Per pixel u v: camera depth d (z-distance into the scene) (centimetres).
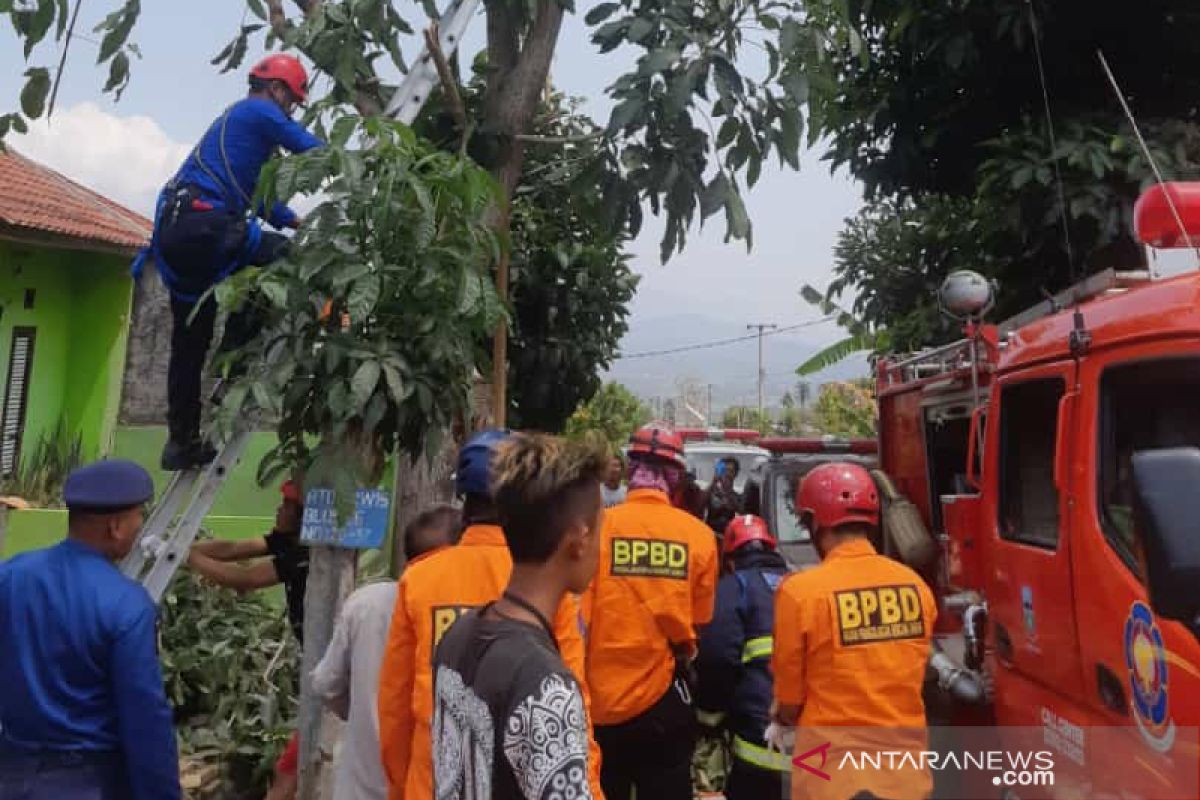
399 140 366
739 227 467
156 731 281
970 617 340
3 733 281
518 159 549
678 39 447
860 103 805
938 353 508
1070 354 278
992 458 336
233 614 614
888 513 523
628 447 393
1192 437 232
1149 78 717
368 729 324
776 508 855
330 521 382
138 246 1148
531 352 828
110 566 293
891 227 1006
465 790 181
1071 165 626
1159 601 183
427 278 355
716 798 430
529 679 176
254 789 519
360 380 338
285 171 350
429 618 265
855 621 269
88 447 1198
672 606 357
